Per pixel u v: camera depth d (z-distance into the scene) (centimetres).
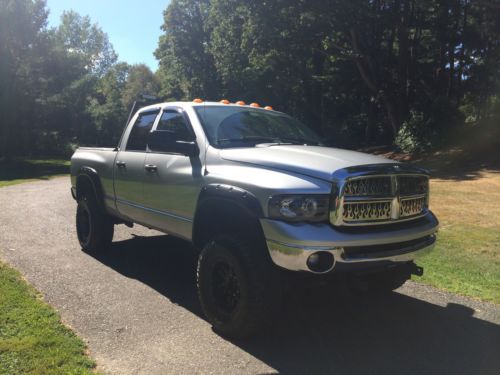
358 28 2653
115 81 8194
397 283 501
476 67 3300
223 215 447
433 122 2744
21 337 390
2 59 3612
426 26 3034
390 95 2973
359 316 477
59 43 4128
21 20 3684
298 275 392
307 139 551
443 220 964
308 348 402
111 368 355
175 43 4697
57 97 4212
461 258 683
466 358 389
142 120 599
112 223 675
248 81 3575
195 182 456
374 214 392
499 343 418
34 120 4053
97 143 5862
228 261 405
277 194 374
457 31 3083
